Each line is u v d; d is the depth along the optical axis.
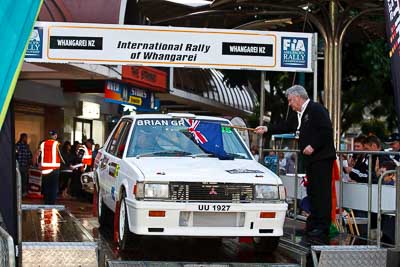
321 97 25.27
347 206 10.70
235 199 8.45
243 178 8.57
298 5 15.11
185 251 9.32
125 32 10.65
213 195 8.37
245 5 15.11
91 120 31.03
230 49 10.80
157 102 29.69
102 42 10.63
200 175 8.46
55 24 10.58
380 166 10.81
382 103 27.88
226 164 9.34
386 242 9.53
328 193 9.61
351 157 12.08
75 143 23.78
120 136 10.58
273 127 10.29
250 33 10.84
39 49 10.57
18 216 7.21
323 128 9.45
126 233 8.66
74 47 10.62
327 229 9.62
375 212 10.02
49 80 24.75
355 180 11.30
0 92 5.85
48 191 19.31
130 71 24.06
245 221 8.46
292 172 14.21
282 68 10.95
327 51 14.73
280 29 18.58
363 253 8.23
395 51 7.93
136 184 8.30
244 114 40.78
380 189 8.77
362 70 26.64
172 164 9.02
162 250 9.34
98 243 7.87
